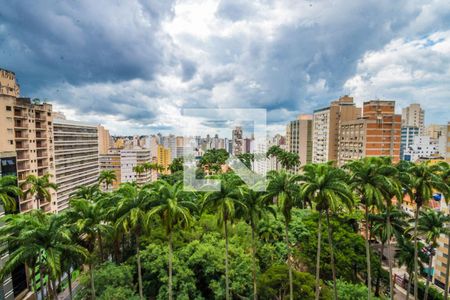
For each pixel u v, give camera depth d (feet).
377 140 244.22
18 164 174.40
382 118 244.22
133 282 109.29
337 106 303.48
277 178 91.86
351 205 85.10
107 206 95.71
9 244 72.90
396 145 245.04
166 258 99.96
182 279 97.50
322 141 322.34
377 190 87.45
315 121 337.72
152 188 98.32
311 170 89.25
